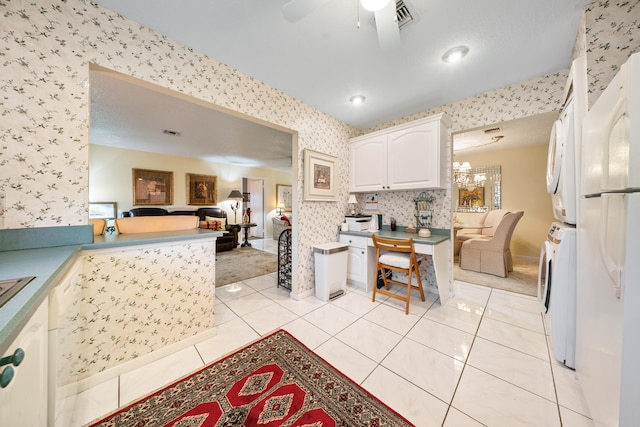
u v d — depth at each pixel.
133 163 5.12
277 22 1.50
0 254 1.10
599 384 0.97
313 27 1.54
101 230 1.74
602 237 0.93
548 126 3.41
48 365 0.90
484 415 1.19
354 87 2.31
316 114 2.79
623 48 1.31
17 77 1.18
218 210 6.13
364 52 1.79
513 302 2.55
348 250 2.98
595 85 1.36
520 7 1.38
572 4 1.37
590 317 1.12
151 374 1.48
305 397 1.31
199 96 1.79
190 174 5.93
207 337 1.87
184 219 2.11
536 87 2.13
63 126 1.29
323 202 2.95
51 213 1.27
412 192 3.05
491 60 1.88
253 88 2.14
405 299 2.33
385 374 1.48
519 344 1.78
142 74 1.53
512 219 3.40
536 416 1.18
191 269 1.80
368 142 3.02
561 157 1.58
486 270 3.60
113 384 1.39
